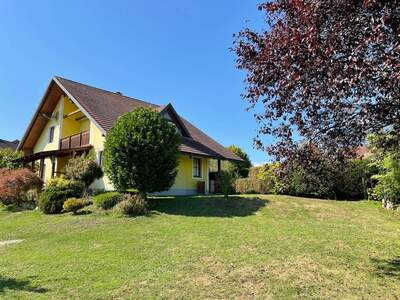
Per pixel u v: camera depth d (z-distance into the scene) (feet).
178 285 21.63
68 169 61.36
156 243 32.37
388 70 12.98
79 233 38.22
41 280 23.17
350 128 17.92
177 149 54.24
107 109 74.90
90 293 20.65
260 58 17.53
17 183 64.08
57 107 87.51
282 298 19.56
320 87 16.10
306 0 15.38
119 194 51.16
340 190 61.67
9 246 34.91
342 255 27.73
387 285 21.48
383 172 52.54
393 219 44.34
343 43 14.35
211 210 49.73
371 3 13.03
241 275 23.25
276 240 32.55
